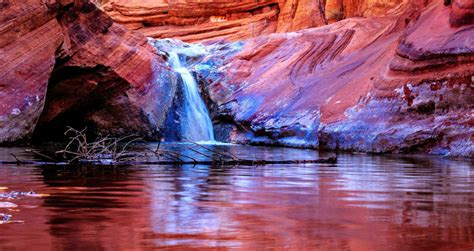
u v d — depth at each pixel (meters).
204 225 5.29
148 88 27.20
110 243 4.49
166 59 30.00
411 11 25.58
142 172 11.02
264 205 6.59
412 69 19.28
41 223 5.30
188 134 28.41
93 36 25.27
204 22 38.16
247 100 28.11
